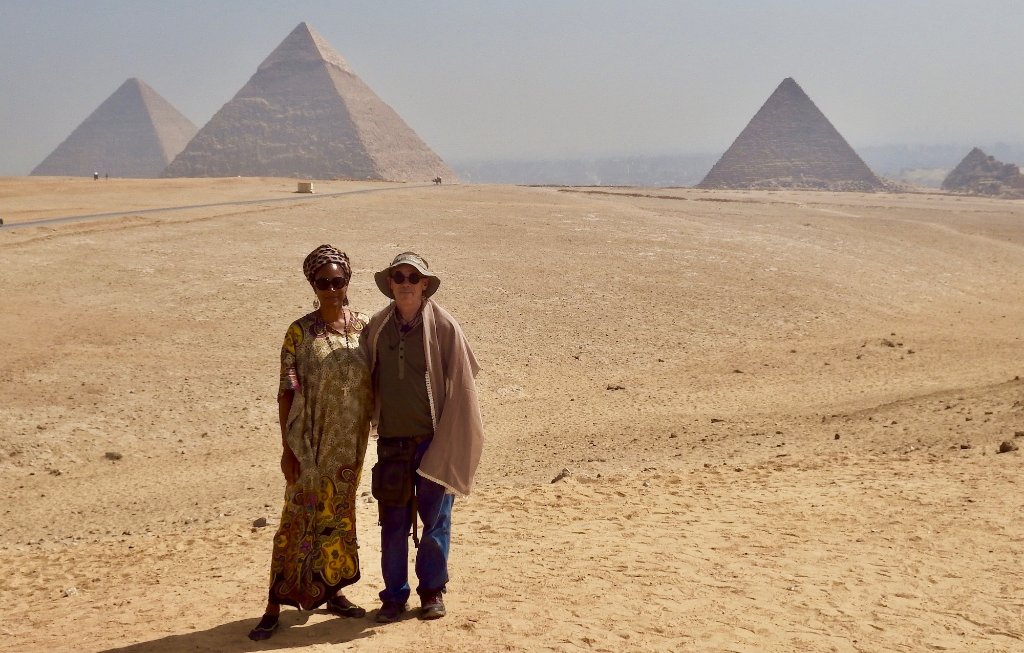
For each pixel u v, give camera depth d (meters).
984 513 9.44
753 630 5.81
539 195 103.56
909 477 11.91
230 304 34.97
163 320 32.25
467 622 5.81
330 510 5.90
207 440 22.08
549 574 7.31
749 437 18.61
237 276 39.62
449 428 6.05
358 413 5.98
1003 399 17.92
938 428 16.22
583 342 33.84
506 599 6.48
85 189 88.50
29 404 22.91
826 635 5.78
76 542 13.71
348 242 50.12
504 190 113.62
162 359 27.80
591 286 42.41
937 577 7.27
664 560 7.76
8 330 29.31
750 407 24.28
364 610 6.28
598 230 61.66
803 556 7.91
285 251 46.06
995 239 79.25
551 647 5.28
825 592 6.78
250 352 29.34
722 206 103.25
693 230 65.25
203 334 30.91
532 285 41.84
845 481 11.91
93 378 25.38
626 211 78.88
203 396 24.94
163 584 8.67
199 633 5.86
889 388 25.75
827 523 9.34
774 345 34.75
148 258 42.09
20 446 20.36
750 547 8.31
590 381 29.23
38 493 17.72
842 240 66.19
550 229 60.97
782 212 94.94
